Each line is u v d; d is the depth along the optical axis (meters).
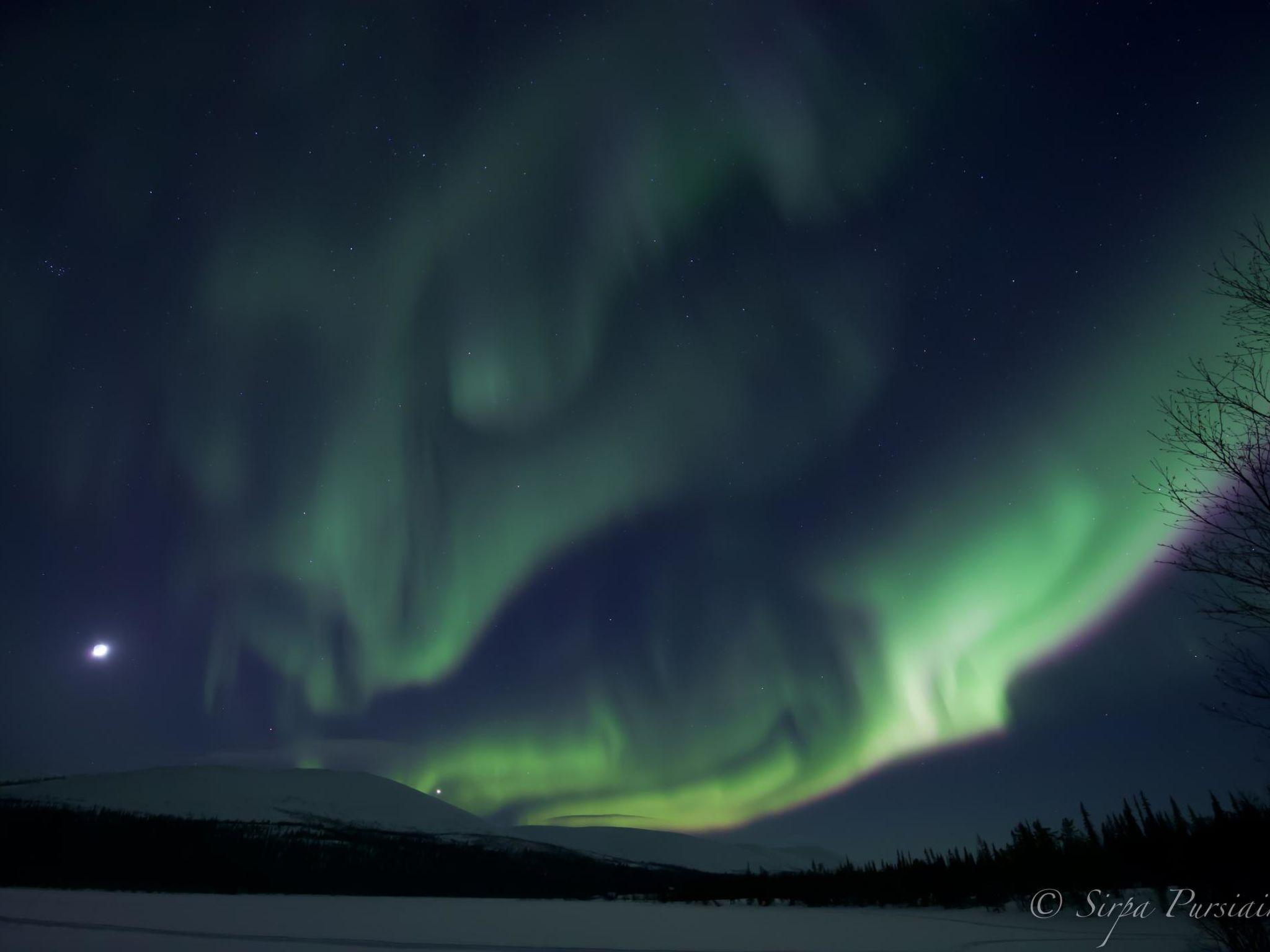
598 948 28.05
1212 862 12.31
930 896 55.81
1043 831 55.62
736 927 38.91
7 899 52.25
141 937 27.78
